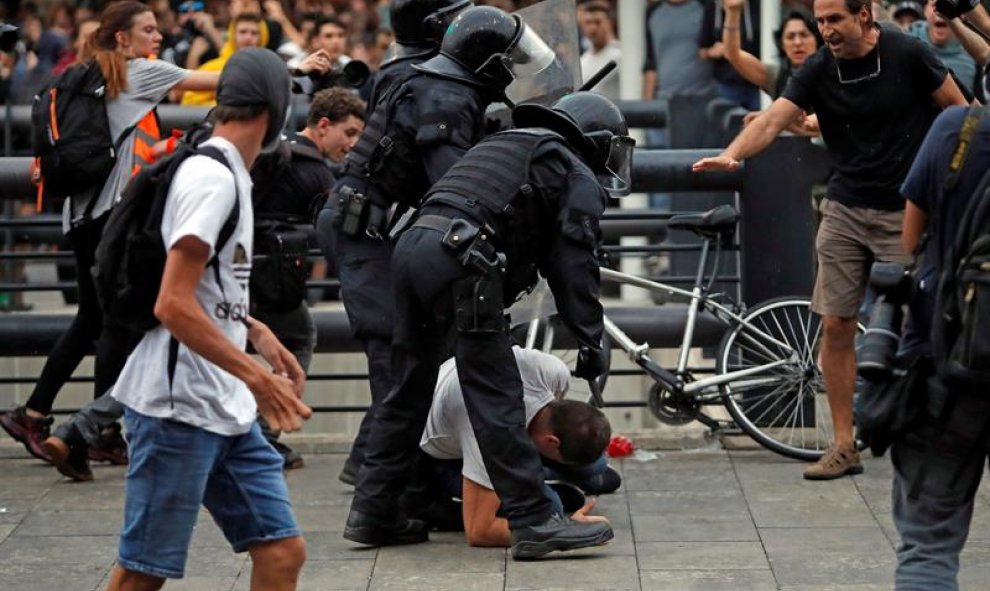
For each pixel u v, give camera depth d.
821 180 10.89
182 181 5.78
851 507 9.14
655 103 15.46
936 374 6.14
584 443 8.38
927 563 6.18
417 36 8.76
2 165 10.80
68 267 15.33
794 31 11.82
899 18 13.03
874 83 9.21
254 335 6.07
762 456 10.45
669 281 11.21
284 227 9.79
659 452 10.62
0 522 9.05
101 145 9.62
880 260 9.41
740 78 16.45
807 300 10.52
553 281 8.00
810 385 10.43
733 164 9.31
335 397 13.80
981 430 6.12
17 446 10.89
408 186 8.53
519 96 8.81
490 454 8.06
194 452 5.94
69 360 10.16
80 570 8.19
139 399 5.94
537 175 7.93
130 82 9.69
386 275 8.62
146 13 9.83
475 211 7.91
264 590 6.23
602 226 14.82
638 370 10.80
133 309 5.90
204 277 5.86
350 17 18.25
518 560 8.16
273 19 15.12
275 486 6.19
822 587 7.71
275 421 5.79
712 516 9.00
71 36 17.31
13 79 16.98
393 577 7.94
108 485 9.87
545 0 9.51
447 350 8.24
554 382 8.55
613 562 8.13
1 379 11.29
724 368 10.46
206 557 8.33
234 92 5.92
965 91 9.68
